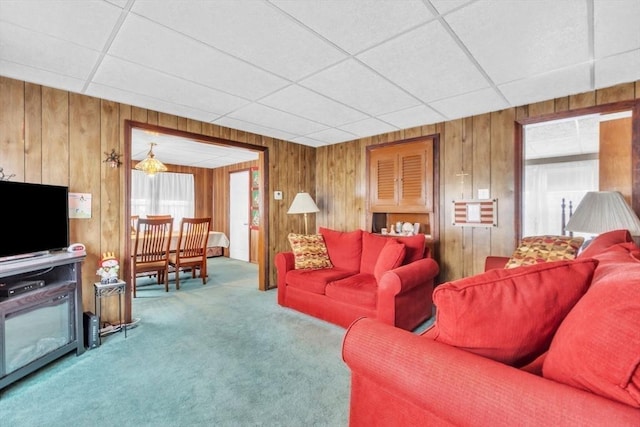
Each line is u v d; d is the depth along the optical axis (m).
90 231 2.68
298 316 3.16
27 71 2.22
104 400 1.74
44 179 2.45
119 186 2.85
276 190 4.33
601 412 0.66
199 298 3.83
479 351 0.96
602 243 1.79
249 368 2.11
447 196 3.43
